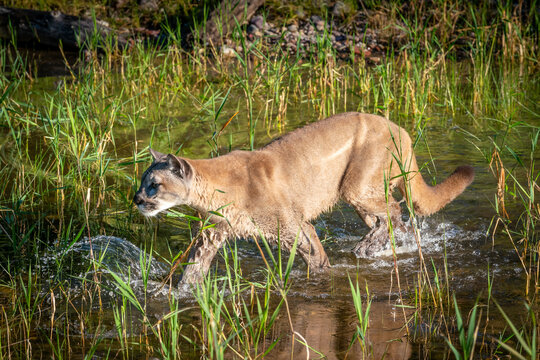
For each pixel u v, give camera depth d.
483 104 13.26
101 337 6.14
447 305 6.54
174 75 14.70
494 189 9.55
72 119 9.30
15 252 7.87
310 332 6.16
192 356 5.75
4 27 17.91
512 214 8.76
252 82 14.85
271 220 7.31
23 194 9.55
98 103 13.70
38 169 10.53
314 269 7.69
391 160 7.48
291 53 17.31
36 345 6.05
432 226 8.72
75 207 9.40
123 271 7.66
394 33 18.17
